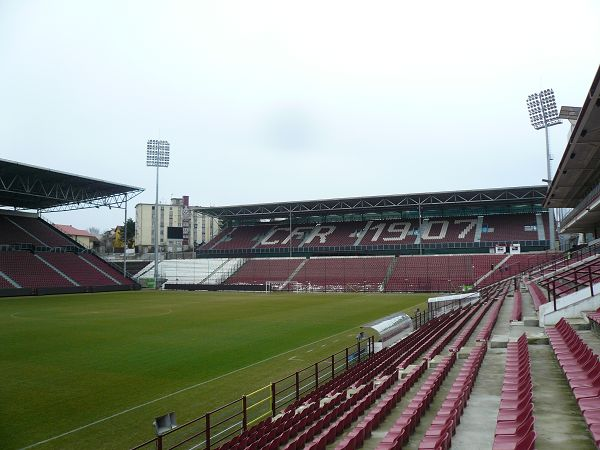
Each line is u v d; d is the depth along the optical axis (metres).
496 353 13.39
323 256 78.62
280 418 9.97
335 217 84.88
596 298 15.09
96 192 61.53
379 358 16.22
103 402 13.20
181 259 83.94
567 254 44.19
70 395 13.89
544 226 68.12
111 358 18.92
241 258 78.69
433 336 18.69
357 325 28.52
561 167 29.19
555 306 15.99
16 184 52.78
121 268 74.12
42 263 58.56
